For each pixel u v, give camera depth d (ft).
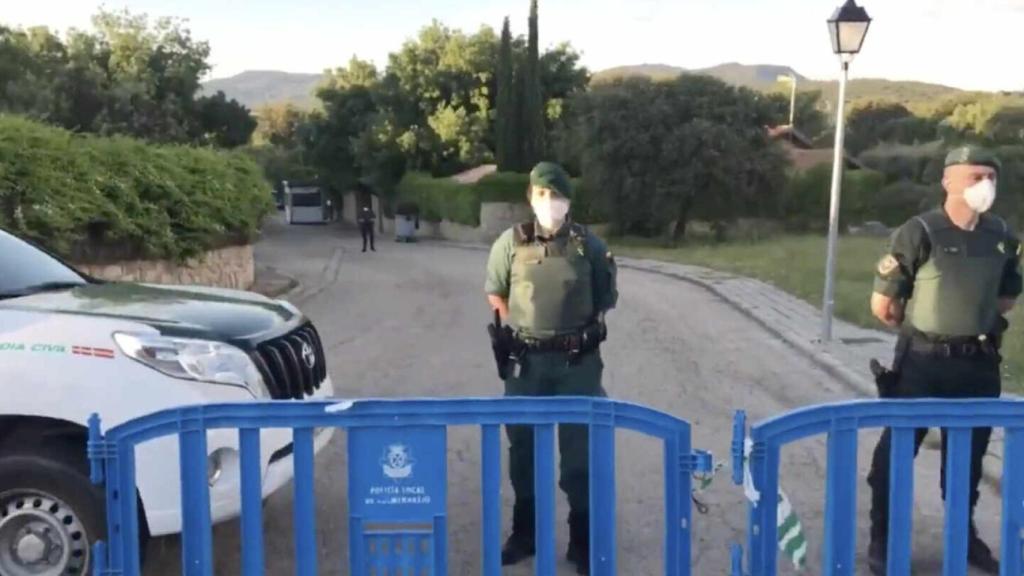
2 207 36.11
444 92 176.86
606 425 11.86
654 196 118.62
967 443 12.08
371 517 11.94
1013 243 15.49
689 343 40.14
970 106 154.20
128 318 14.88
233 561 16.61
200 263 53.88
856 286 56.49
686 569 12.03
